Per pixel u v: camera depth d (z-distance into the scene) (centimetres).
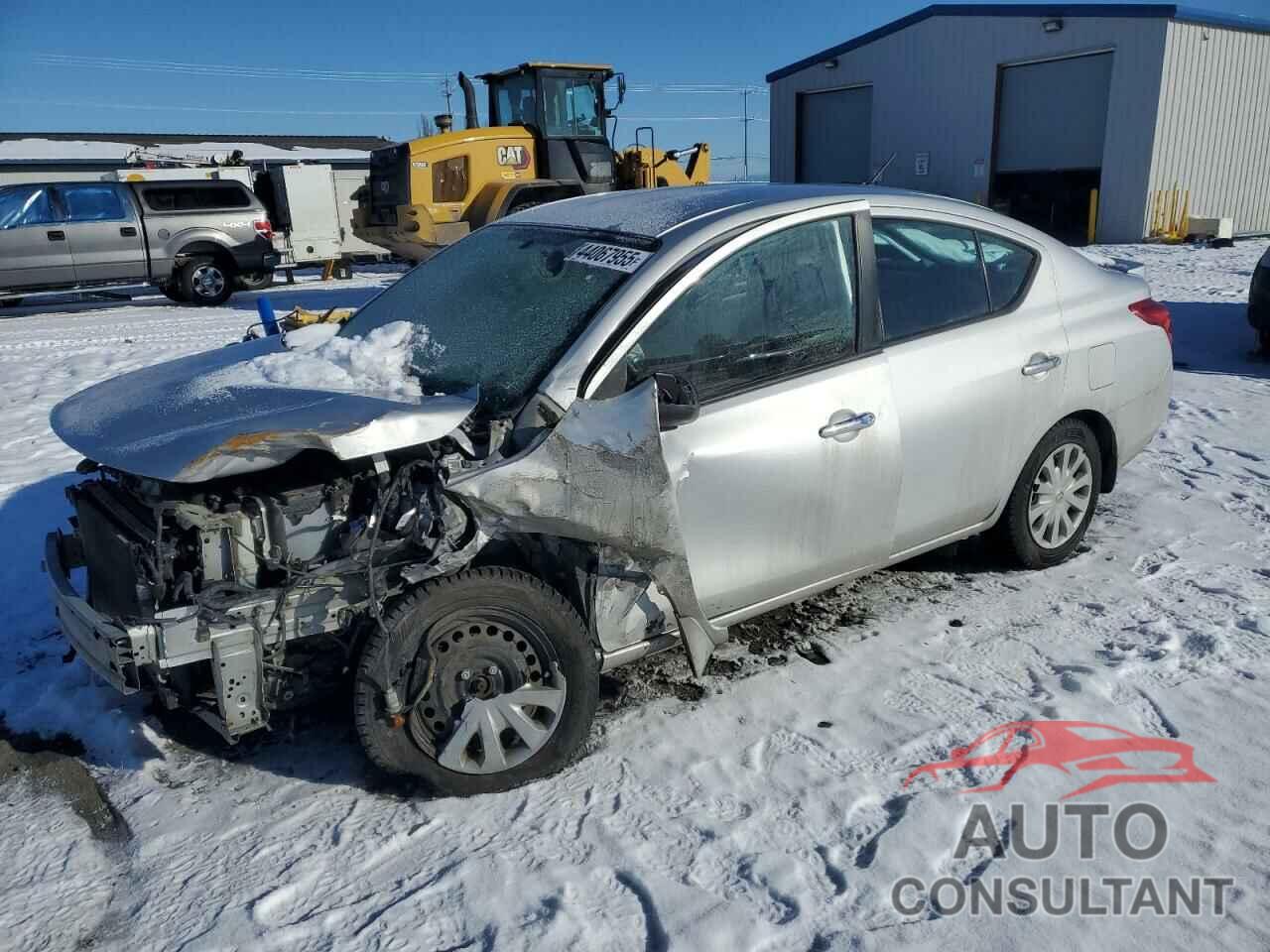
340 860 280
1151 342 468
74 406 366
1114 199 2412
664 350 326
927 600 433
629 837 285
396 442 281
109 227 1572
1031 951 239
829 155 3078
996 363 401
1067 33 2428
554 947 245
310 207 2116
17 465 658
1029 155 2600
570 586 324
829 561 366
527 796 305
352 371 346
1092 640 389
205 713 303
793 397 345
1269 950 238
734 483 330
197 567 287
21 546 518
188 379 365
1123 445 470
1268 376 827
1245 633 387
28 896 272
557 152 1568
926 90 2744
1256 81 2452
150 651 274
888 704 350
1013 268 428
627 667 384
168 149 3316
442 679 301
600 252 356
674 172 1728
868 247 375
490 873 271
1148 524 505
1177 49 2284
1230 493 544
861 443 358
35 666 399
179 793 316
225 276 1672
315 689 308
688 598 314
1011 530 437
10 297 1542
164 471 277
